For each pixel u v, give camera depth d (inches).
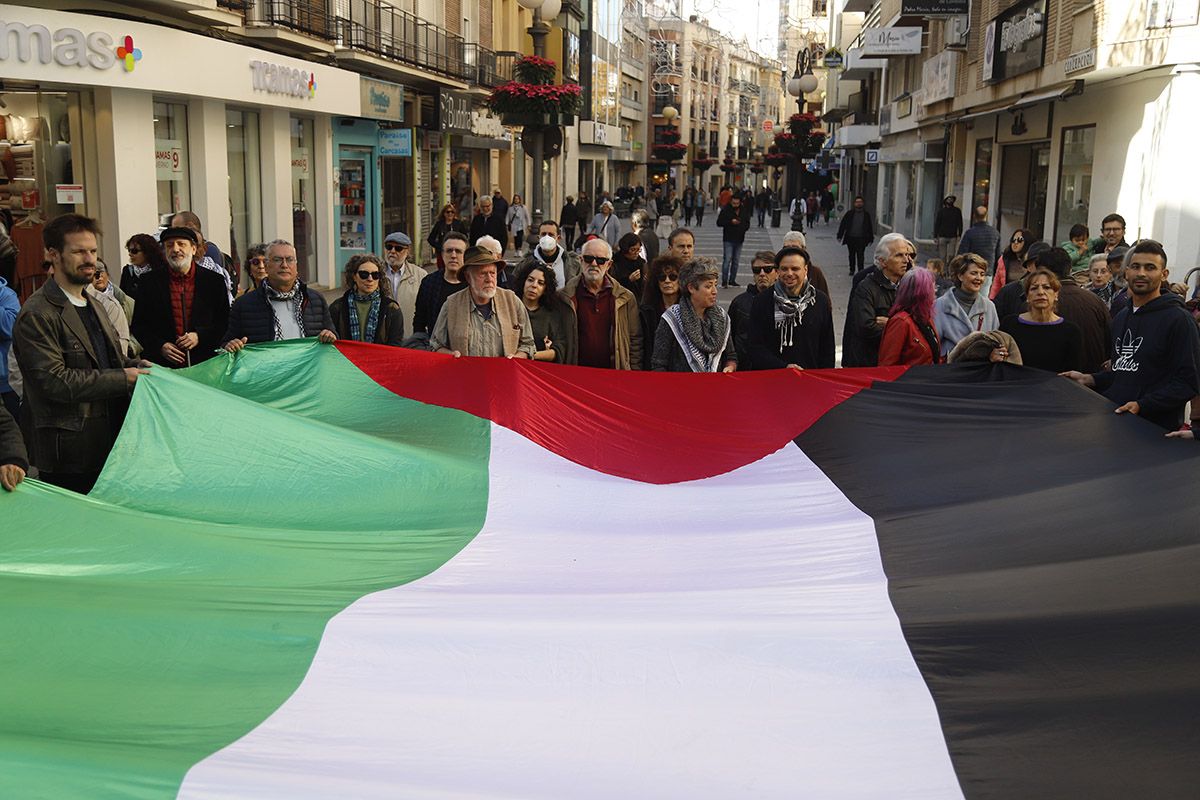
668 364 305.7
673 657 133.6
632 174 3646.7
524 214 1414.9
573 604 153.2
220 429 221.8
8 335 298.0
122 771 99.7
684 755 113.3
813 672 130.6
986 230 796.6
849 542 187.5
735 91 4901.6
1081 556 168.7
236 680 128.0
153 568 167.8
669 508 216.2
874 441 247.8
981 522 191.0
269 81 849.5
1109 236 486.0
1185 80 699.4
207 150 794.2
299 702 122.9
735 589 162.9
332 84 978.1
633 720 120.2
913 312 302.4
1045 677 127.1
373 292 334.6
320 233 1031.6
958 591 155.2
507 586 166.2
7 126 653.3
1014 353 277.9
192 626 139.3
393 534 195.3
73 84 657.6
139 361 237.5
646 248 660.1
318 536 191.8
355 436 230.4
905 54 1582.2
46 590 149.9
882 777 109.2
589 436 256.5
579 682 128.3
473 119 1462.8
